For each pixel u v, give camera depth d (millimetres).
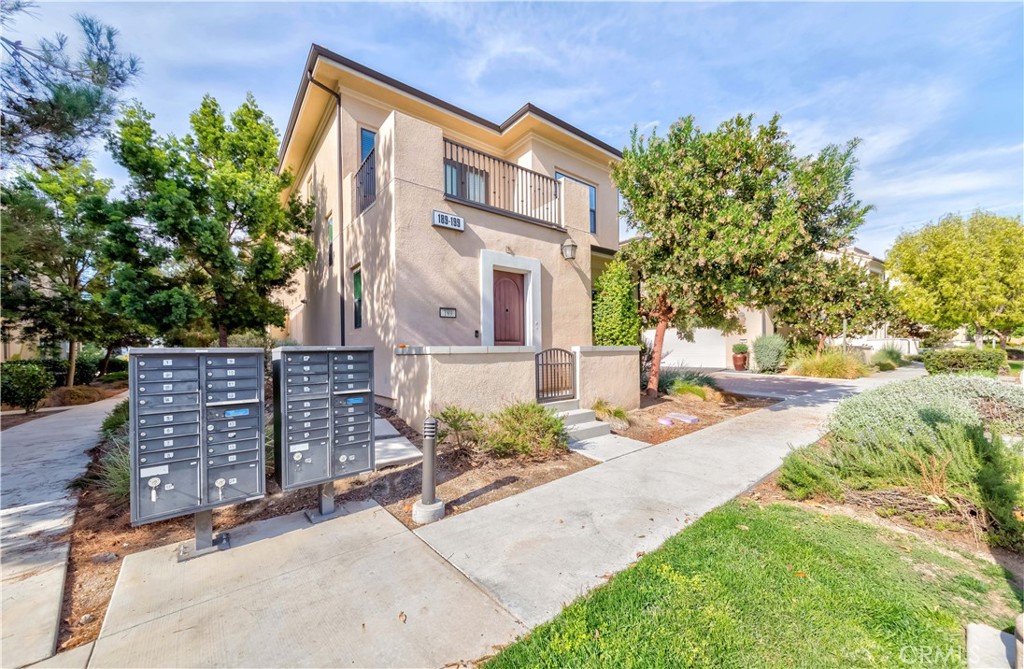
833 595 2500
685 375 11164
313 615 2393
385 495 4176
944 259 13961
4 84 5121
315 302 12195
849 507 3836
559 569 2854
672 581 2639
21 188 7387
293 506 3932
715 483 4535
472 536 3342
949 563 2893
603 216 13102
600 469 5012
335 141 9664
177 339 14875
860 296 15469
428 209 7219
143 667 2014
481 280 7883
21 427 8031
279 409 3506
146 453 2775
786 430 6949
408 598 2543
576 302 9875
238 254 9578
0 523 3576
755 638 2150
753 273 7336
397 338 6750
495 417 5520
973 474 3537
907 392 5969
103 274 12078
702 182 7562
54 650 2121
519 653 2057
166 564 2936
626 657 2014
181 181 8477
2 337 11438
